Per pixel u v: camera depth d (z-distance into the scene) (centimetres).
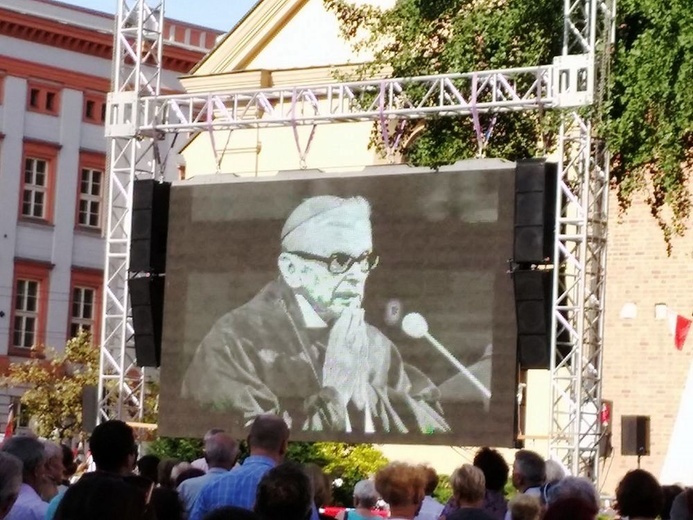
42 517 902
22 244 5678
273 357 2295
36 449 928
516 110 2091
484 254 2133
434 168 2181
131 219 2375
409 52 2223
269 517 751
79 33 5800
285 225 2298
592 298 2055
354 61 3219
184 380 2359
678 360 2997
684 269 3006
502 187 2123
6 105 5647
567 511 711
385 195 2223
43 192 5759
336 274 2255
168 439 2753
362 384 2223
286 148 3262
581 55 2016
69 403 4566
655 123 1981
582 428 2028
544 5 2120
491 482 1170
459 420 2144
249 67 3384
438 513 1136
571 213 2316
